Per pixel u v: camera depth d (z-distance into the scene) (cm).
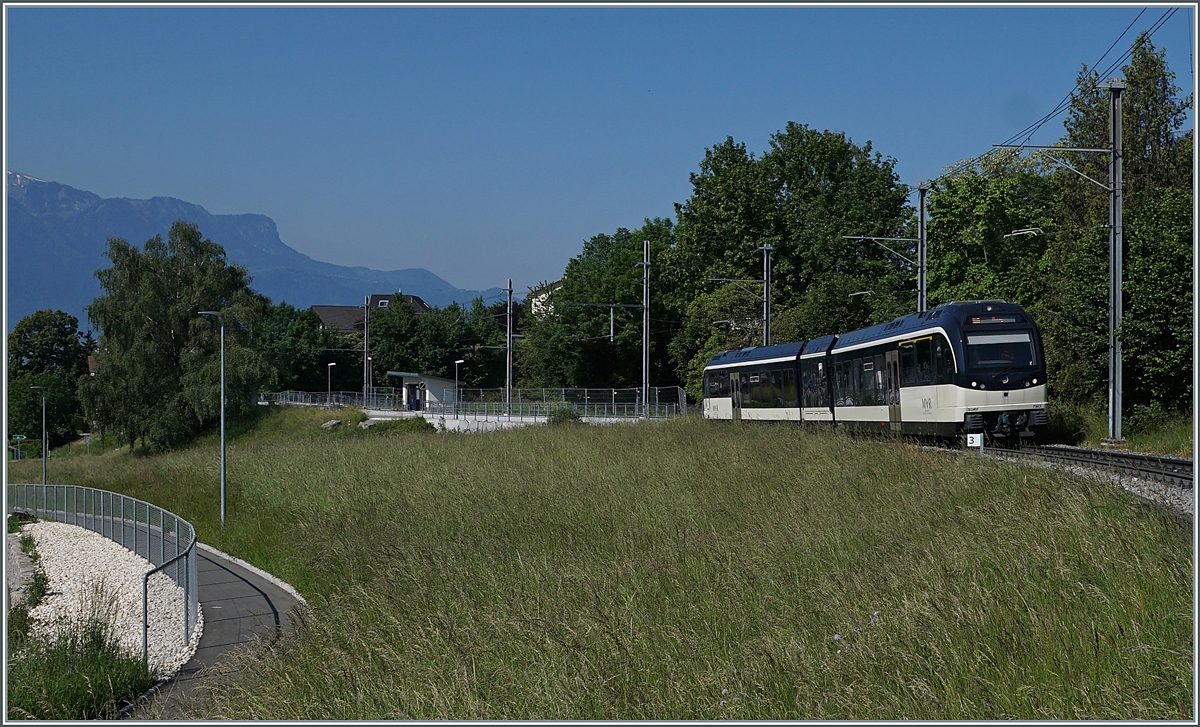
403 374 8781
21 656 1559
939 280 4975
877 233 5650
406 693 1093
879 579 1228
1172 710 754
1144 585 990
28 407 9944
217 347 7506
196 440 7619
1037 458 1922
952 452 2216
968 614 1001
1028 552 1175
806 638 1070
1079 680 825
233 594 2262
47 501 4869
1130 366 2670
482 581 1631
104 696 1424
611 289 7844
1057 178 4222
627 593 1387
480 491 2548
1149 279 2534
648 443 3316
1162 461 2009
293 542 2598
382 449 4119
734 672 995
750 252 5834
